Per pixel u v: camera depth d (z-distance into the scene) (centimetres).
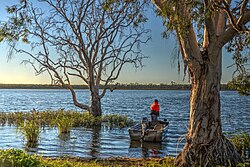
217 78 1194
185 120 3903
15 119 3164
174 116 4509
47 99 9862
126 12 3266
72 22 3241
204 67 1187
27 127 2141
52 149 1911
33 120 3003
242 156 1349
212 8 986
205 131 1189
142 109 5797
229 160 1155
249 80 1509
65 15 3222
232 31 1123
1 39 1675
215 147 1179
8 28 1672
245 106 6938
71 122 2798
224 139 1208
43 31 3281
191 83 1236
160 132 2148
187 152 1205
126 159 1402
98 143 2131
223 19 1175
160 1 1075
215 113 1193
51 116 3219
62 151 1856
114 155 1775
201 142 1189
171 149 1969
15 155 852
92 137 2364
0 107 5872
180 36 1130
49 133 2480
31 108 5603
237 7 1223
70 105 6700
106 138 2328
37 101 8481
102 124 3069
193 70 1193
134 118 4047
